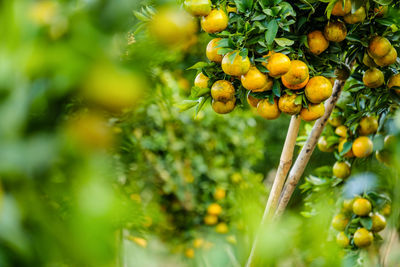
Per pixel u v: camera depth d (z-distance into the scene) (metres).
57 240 1.16
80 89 1.15
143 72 1.23
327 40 2.24
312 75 2.25
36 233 1.15
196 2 2.15
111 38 1.18
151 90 1.80
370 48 2.32
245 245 2.71
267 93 2.24
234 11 2.25
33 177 1.13
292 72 2.18
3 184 1.11
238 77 2.23
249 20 2.19
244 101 2.32
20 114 1.13
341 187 2.75
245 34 2.16
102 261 1.12
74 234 1.12
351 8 2.18
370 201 2.64
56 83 1.13
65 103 1.21
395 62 2.42
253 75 2.18
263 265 1.94
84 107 1.21
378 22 2.30
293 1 2.22
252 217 2.26
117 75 1.16
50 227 1.16
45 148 1.12
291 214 2.61
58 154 1.13
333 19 2.22
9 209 1.08
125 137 2.08
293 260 2.27
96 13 1.18
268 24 2.14
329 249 2.36
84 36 1.15
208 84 2.28
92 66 1.14
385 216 2.75
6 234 1.06
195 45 2.76
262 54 2.20
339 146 2.69
